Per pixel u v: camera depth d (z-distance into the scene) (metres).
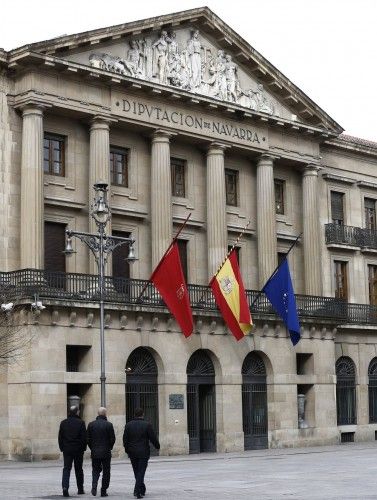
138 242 42.69
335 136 50.59
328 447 44.69
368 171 54.59
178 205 44.31
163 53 43.09
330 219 51.91
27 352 35.91
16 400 36.25
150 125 42.28
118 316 38.47
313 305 47.41
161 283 38.44
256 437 43.59
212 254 44.41
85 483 25.58
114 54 41.38
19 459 35.84
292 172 50.09
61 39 39.03
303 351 46.12
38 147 38.53
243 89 46.59
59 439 21.81
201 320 41.50
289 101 48.47
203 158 45.59
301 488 22.94
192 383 41.50
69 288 38.38
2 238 38.12
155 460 36.31
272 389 44.38
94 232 40.22
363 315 51.69
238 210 46.88
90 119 40.72
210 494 21.72
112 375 37.94
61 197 40.09
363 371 51.38
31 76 38.56
